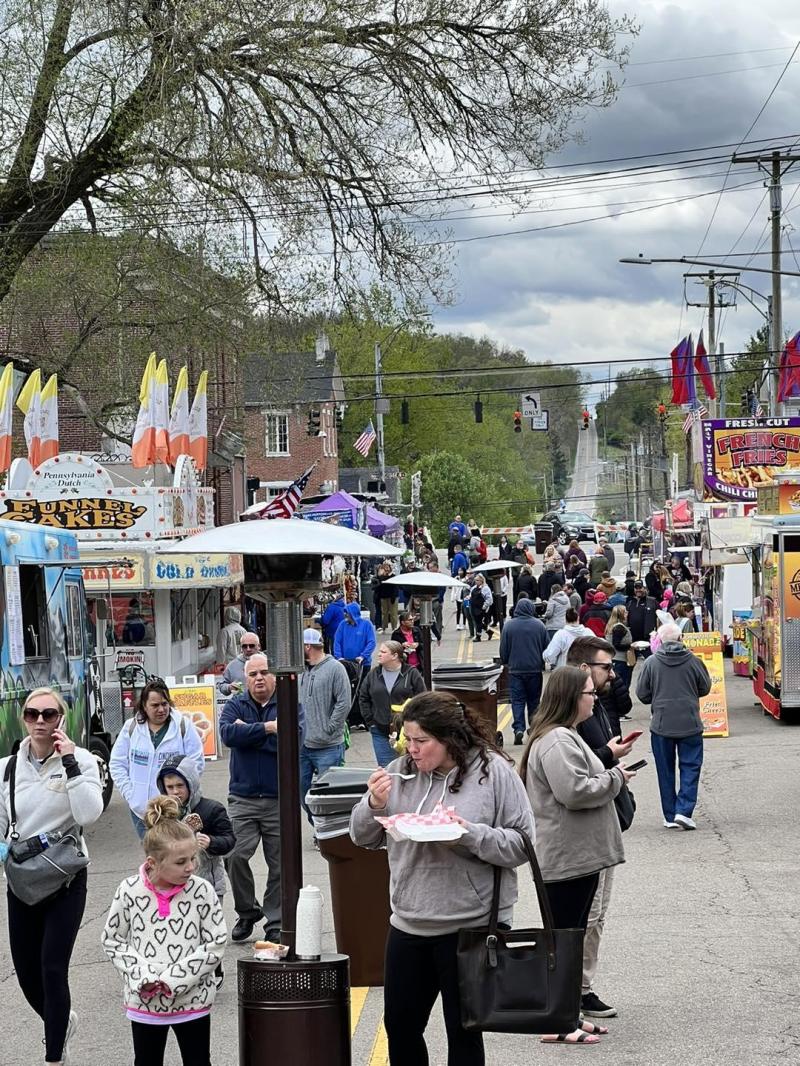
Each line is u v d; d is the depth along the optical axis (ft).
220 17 84.94
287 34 87.10
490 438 458.91
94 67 88.69
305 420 242.37
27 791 25.02
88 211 97.09
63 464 84.33
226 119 87.51
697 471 134.92
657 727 48.03
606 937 33.42
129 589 82.43
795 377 134.72
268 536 23.41
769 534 78.89
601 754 27.53
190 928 21.67
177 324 97.14
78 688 56.34
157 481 103.19
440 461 364.38
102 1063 26.03
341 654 81.25
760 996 28.04
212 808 30.78
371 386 321.93
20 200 94.02
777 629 76.84
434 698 19.74
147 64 87.81
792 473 86.28
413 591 66.28
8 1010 30.32
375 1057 25.34
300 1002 19.24
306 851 47.65
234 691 74.02
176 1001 21.40
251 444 156.04
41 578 52.39
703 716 73.36
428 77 91.09
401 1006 19.69
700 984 29.12
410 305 96.22
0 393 90.58
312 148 89.92
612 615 83.61
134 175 92.48
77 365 104.32
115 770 34.30
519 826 19.54
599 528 339.98
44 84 88.28
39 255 100.07
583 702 25.84
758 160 127.13
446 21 90.63
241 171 88.22
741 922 34.30
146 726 34.37
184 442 94.73
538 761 25.45
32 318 107.34
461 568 170.40
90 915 39.73
